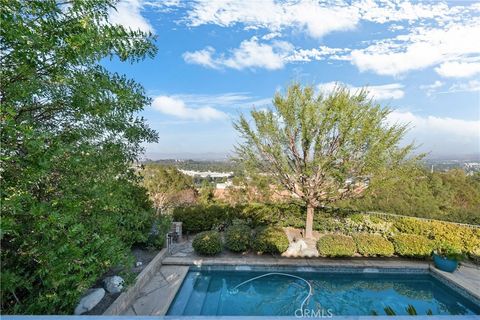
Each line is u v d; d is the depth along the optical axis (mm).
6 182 1991
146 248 7012
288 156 8359
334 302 5719
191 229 9164
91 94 2584
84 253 2516
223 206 9891
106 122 3074
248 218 9711
